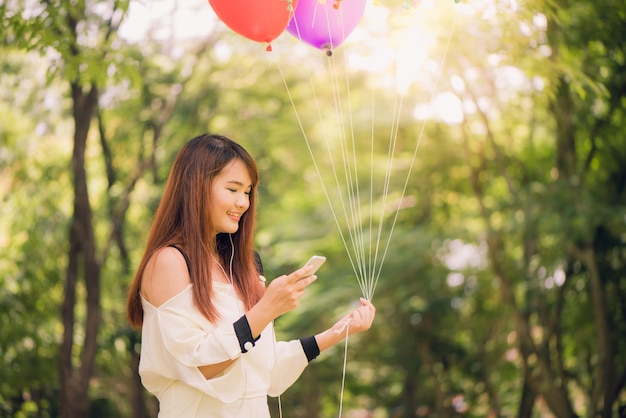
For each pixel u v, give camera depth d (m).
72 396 6.90
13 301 7.46
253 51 8.52
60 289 7.83
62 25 4.87
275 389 2.57
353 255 9.37
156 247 2.36
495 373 9.85
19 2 4.86
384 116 8.72
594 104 7.14
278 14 3.05
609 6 5.95
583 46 6.16
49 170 7.89
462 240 8.88
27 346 7.61
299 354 2.57
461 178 9.31
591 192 7.30
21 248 7.75
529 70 5.16
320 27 3.22
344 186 9.83
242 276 2.46
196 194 2.35
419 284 9.34
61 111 7.91
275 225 10.09
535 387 8.03
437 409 10.09
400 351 10.18
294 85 9.34
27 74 7.64
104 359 8.16
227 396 2.28
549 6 4.96
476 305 9.55
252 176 2.43
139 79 5.08
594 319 7.90
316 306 8.90
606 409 7.20
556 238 7.85
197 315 2.29
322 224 9.83
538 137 8.97
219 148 2.38
